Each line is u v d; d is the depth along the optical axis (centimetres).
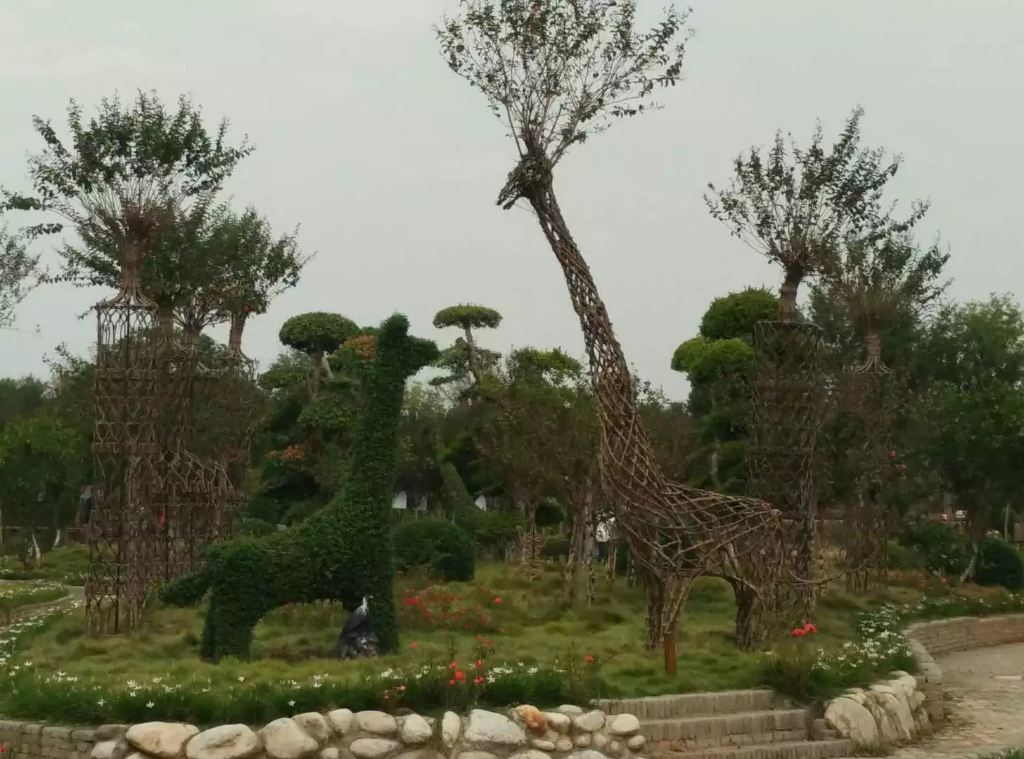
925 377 2634
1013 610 1877
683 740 909
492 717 824
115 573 1237
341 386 2825
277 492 2723
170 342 1548
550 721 842
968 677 1436
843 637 1307
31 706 852
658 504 1089
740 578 1133
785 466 1358
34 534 2642
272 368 3306
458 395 3262
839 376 1831
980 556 2097
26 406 4372
